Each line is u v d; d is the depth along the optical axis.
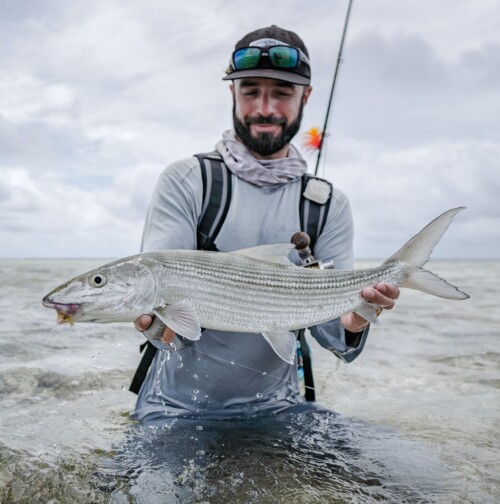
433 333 2.02
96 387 1.23
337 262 1.02
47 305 0.78
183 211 0.94
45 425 0.95
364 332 0.96
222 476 0.74
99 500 0.69
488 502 0.69
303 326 0.87
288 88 0.98
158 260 0.81
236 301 0.84
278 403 0.99
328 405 1.13
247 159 0.97
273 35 0.98
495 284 4.64
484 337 1.92
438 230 0.88
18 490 0.71
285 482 0.73
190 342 0.89
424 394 1.22
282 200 0.98
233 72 0.98
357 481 0.74
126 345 1.71
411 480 0.75
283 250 0.88
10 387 1.19
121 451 0.82
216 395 0.96
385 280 0.89
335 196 1.02
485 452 0.85
